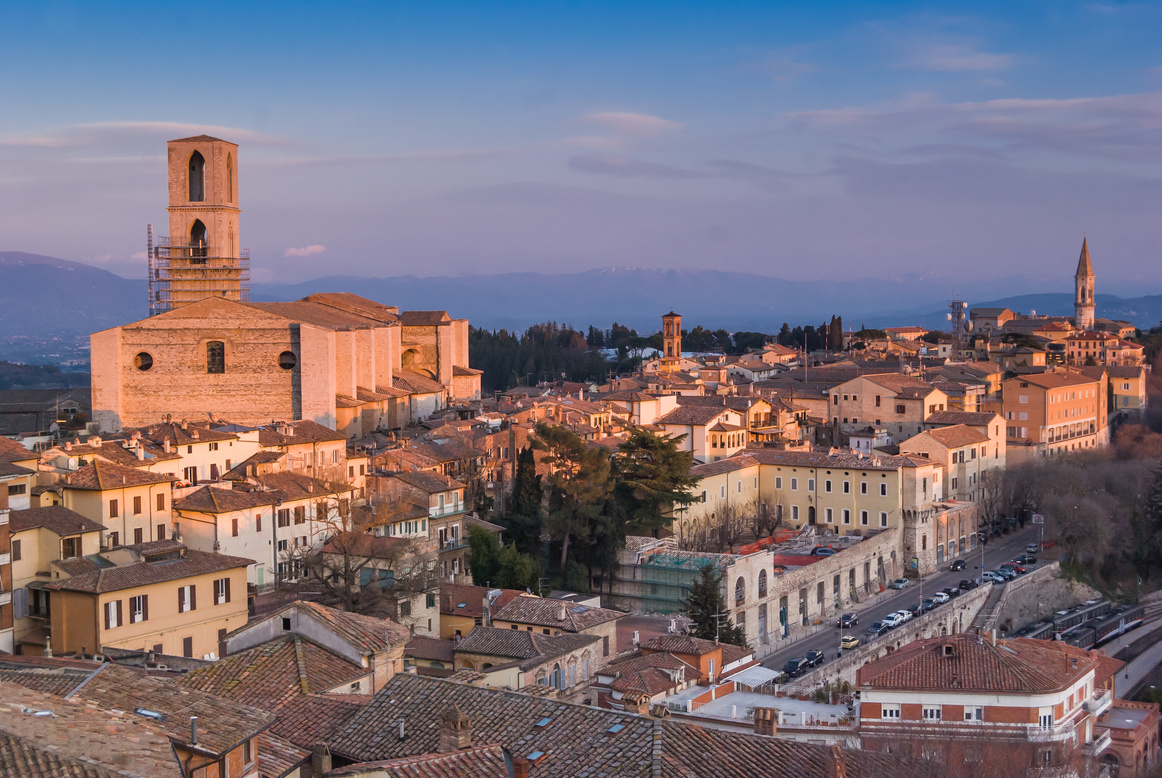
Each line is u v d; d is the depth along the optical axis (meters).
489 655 107.94
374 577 126.88
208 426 167.25
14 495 117.38
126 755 41.47
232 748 49.94
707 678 108.81
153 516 130.25
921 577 199.00
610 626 125.44
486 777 52.38
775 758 58.72
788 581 168.75
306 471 160.88
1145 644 187.62
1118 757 109.25
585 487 164.62
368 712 62.72
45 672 56.66
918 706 93.56
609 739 57.41
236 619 114.69
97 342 192.12
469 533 154.88
